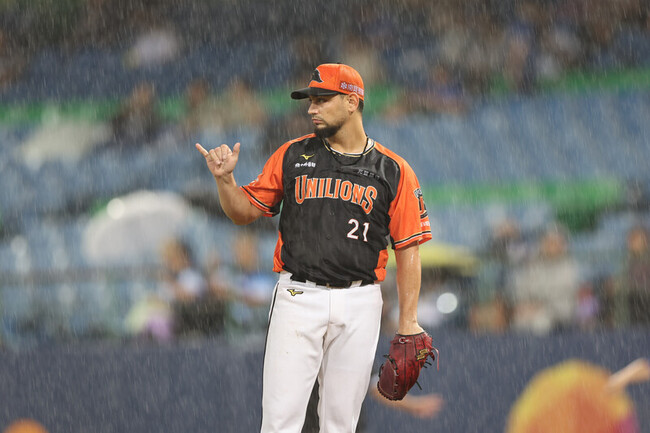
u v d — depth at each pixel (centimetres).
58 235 5269
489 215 5100
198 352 2156
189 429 2131
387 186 1238
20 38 6756
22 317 3112
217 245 3897
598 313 3095
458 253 3650
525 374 2159
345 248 1223
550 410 2150
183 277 2833
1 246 5188
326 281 1229
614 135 5478
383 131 5725
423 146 5588
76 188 5634
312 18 6450
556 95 5747
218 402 2133
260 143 5662
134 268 2941
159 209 3991
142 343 2323
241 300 2872
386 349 2161
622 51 5866
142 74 6450
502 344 2170
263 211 1270
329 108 1227
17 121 6253
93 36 6731
